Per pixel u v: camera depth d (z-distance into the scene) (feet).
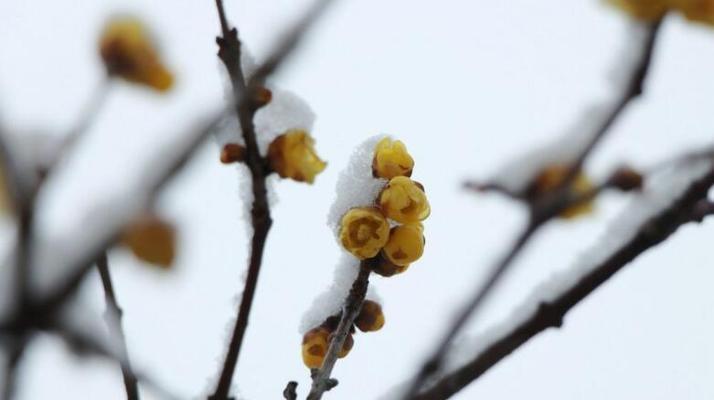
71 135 2.53
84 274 2.43
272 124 2.76
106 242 2.43
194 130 2.46
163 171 2.45
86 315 2.47
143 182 2.44
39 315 2.42
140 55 2.64
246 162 2.70
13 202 2.43
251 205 2.80
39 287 2.42
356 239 2.80
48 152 2.50
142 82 2.63
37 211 2.43
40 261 2.43
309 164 2.72
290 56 2.56
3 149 2.45
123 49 2.63
